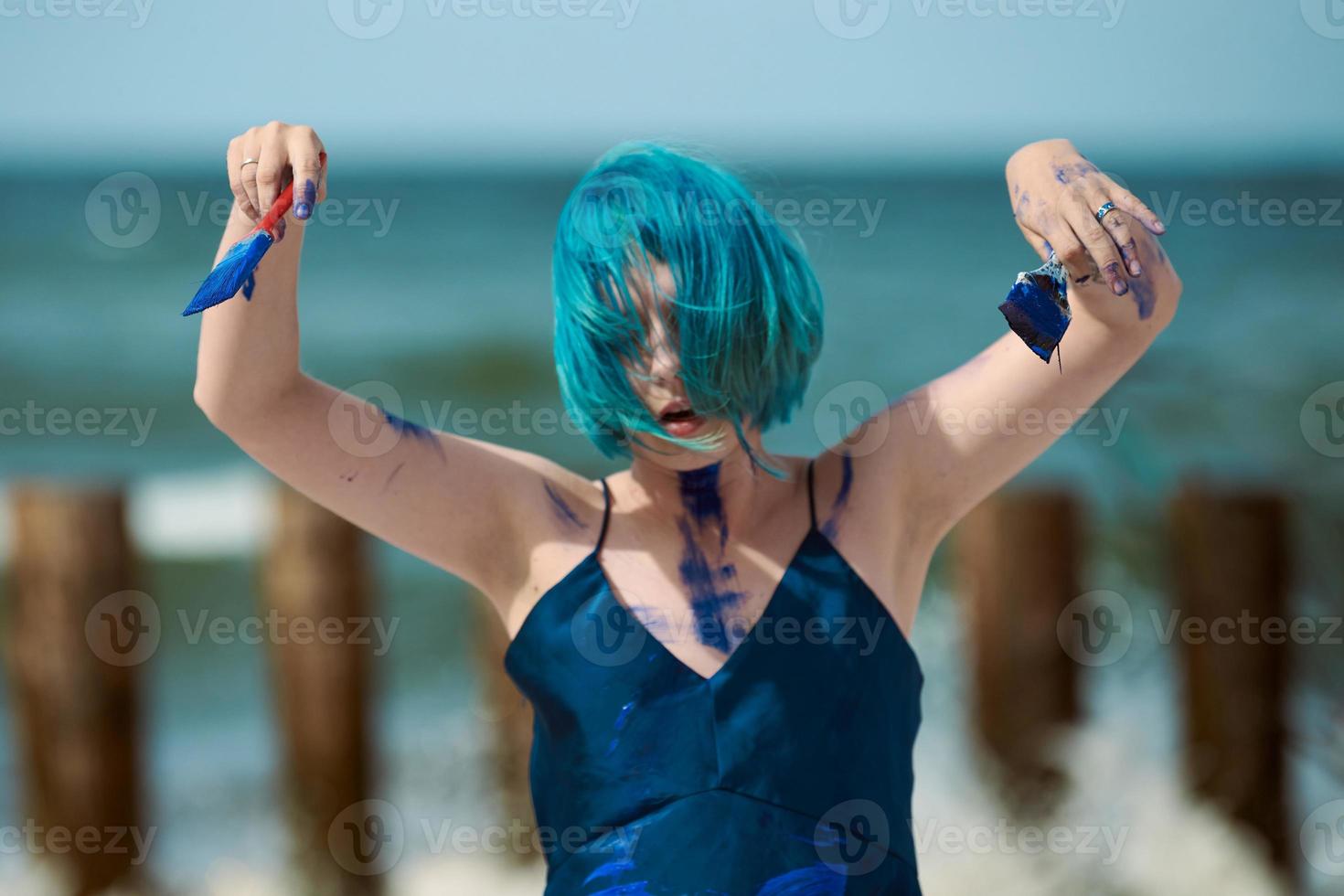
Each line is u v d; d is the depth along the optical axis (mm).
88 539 7023
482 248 45531
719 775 2373
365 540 7379
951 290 35656
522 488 2643
